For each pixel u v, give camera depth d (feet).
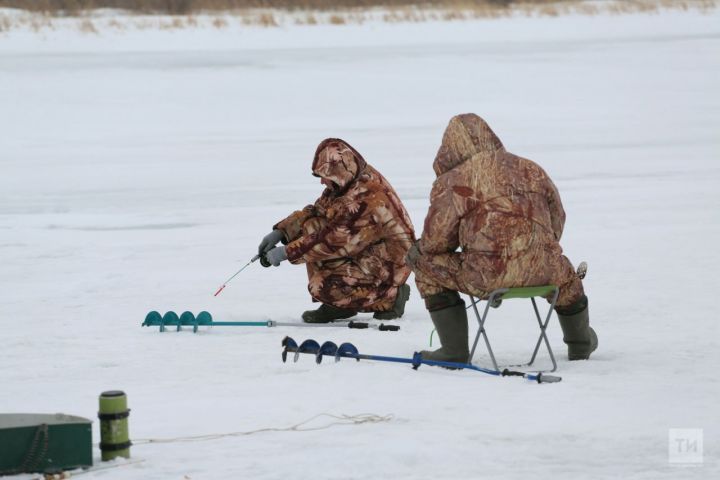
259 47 529.45
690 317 109.81
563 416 75.10
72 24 628.69
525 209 88.22
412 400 79.97
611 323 108.27
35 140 278.46
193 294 128.26
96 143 272.10
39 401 81.71
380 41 560.20
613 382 84.99
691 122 290.15
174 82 382.22
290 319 115.14
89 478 62.64
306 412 77.15
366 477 62.85
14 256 152.35
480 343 102.06
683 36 554.87
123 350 100.27
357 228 110.93
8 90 364.17
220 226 173.58
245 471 63.82
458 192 88.63
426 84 373.20
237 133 285.84
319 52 493.36
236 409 78.13
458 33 601.21
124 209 190.29
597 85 371.97
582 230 163.32
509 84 374.43
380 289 113.39
